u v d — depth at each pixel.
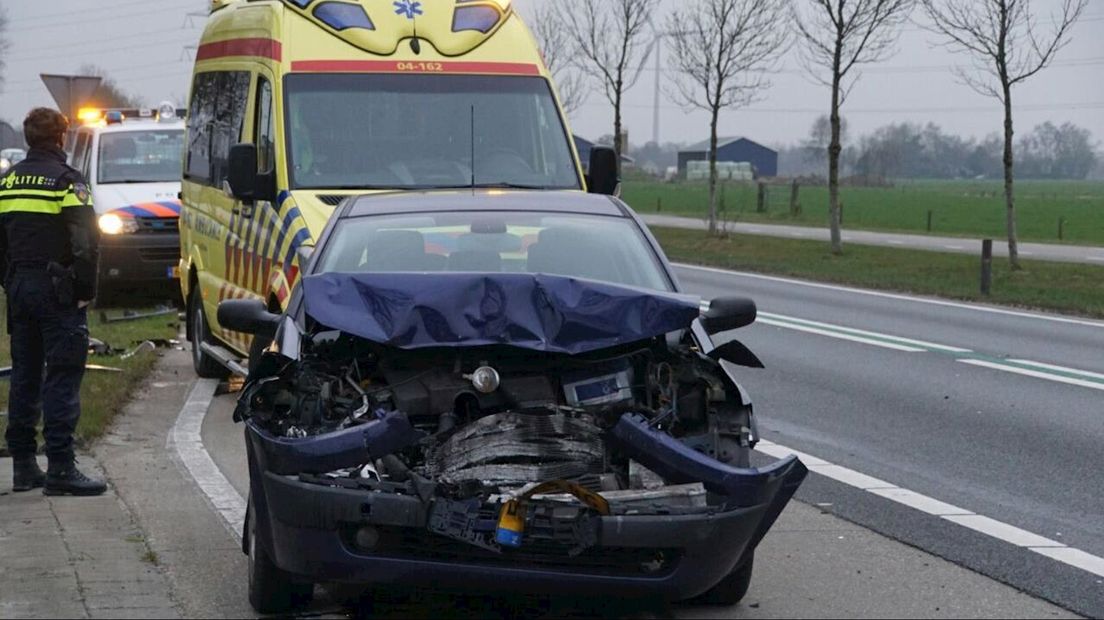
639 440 5.82
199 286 13.71
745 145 170.88
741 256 33.75
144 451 9.98
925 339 17.45
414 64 11.52
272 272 10.45
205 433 10.79
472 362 6.30
